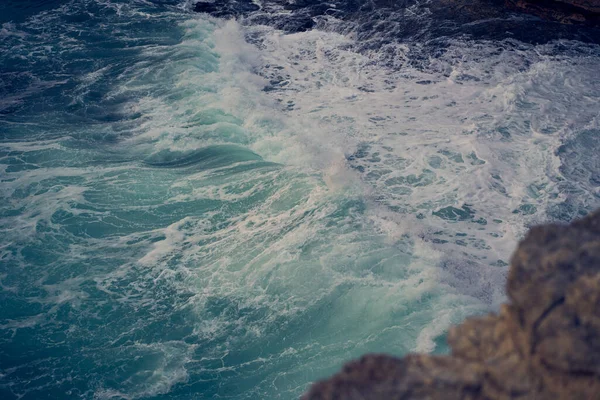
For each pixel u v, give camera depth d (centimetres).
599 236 428
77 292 1322
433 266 1348
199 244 1434
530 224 1529
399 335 1209
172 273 1358
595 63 2211
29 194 1589
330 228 1445
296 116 1934
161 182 1633
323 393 400
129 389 1139
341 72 2186
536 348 396
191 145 1786
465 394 397
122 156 1742
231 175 1648
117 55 2228
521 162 1730
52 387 1145
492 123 1886
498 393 396
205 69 2156
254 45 2336
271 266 1351
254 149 1798
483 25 2427
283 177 1620
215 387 1141
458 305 1265
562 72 2147
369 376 408
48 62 2189
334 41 2362
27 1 2523
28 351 1208
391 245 1397
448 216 1548
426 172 1692
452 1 2577
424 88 2086
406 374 407
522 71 2158
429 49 2298
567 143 1797
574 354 383
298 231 1440
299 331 1227
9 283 1345
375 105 1994
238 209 1535
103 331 1242
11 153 1736
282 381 1147
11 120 1894
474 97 2023
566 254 421
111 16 2456
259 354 1191
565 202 1597
